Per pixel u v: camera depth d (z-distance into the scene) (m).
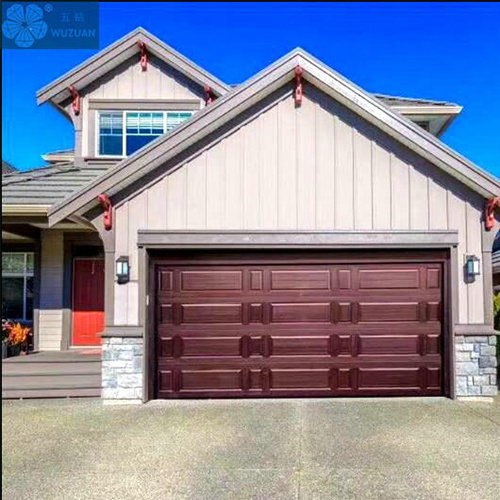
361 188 8.38
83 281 12.29
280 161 8.40
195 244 8.31
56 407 8.01
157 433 6.53
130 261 8.31
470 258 8.24
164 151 8.09
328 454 5.64
